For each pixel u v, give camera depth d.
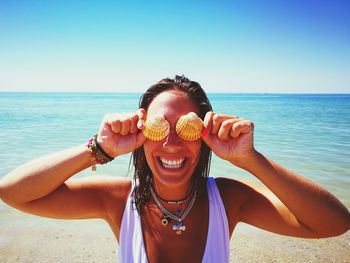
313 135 4.94
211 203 0.57
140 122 0.51
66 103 19.00
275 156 3.16
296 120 8.26
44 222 1.50
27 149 3.38
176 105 0.54
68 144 3.73
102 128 0.52
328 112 12.21
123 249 0.56
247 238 1.36
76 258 1.20
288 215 0.54
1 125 6.02
